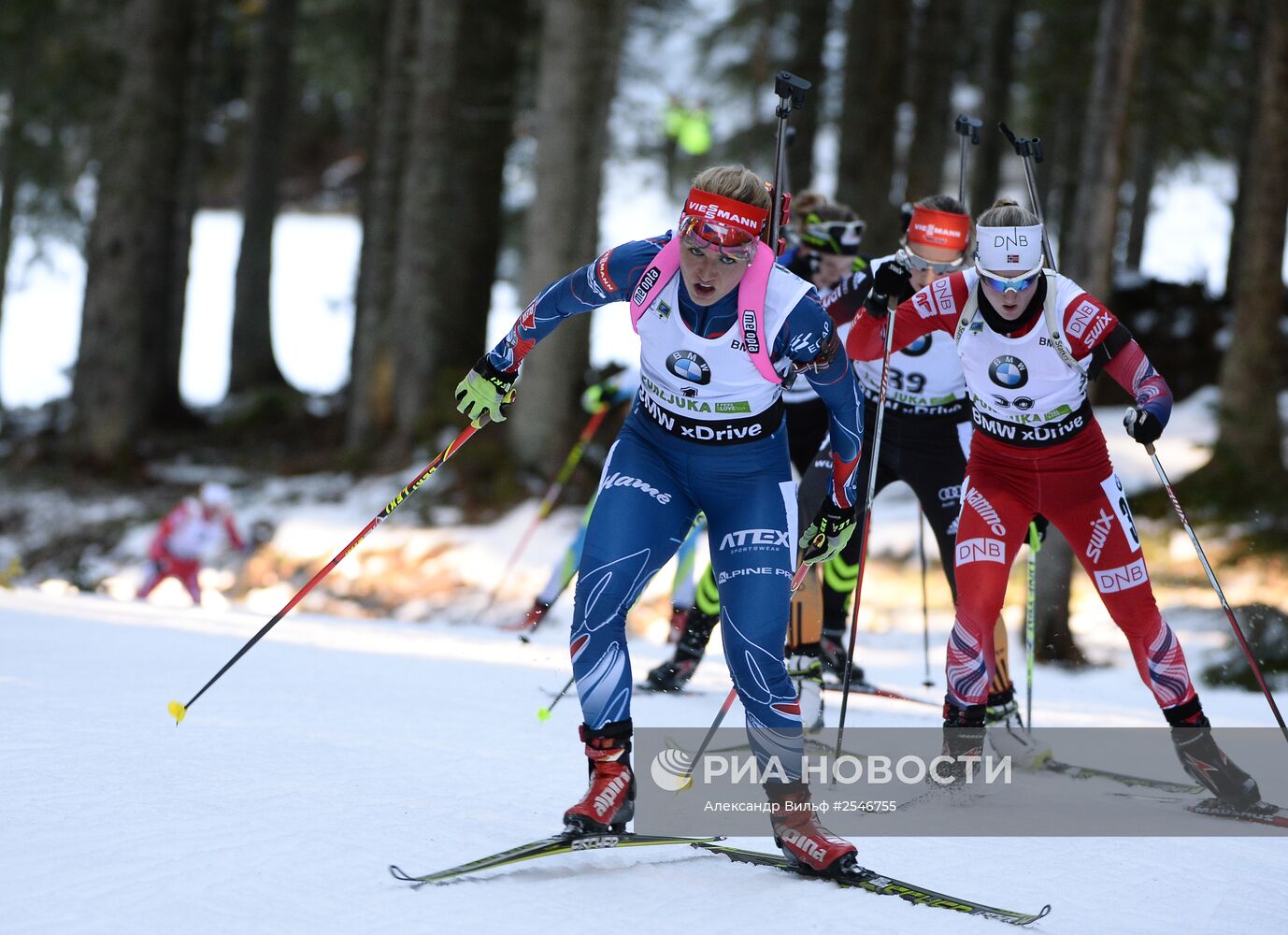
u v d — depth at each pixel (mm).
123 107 63750
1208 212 118000
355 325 71938
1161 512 44906
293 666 20953
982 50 74500
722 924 9461
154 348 72688
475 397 12023
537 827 11648
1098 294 37219
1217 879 11727
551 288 11539
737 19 76562
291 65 87500
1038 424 14461
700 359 10812
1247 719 23172
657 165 85750
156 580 38969
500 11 64312
